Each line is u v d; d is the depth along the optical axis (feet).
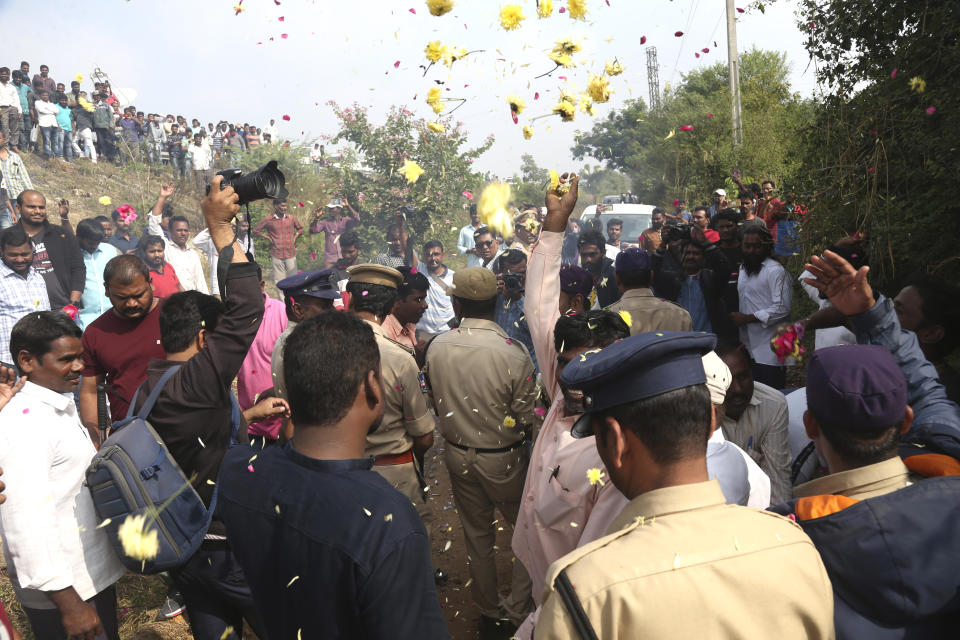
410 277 15.20
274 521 5.28
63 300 21.20
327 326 5.45
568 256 34.12
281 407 8.81
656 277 18.65
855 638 4.86
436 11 7.26
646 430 4.34
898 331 6.75
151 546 7.86
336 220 40.24
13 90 49.19
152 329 12.02
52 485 8.41
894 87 13.91
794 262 18.22
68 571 8.22
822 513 5.08
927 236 13.25
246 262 7.80
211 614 8.77
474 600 12.16
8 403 8.21
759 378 17.26
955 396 8.38
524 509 8.54
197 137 54.65
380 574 4.87
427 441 11.32
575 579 3.99
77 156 53.52
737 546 4.05
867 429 5.13
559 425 8.32
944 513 4.84
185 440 8.14
